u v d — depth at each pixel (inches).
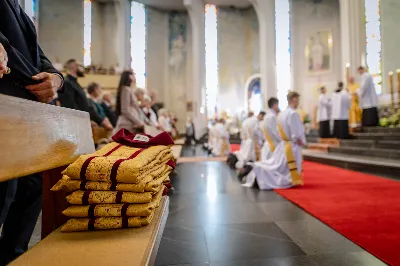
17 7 57.2
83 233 41.9
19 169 36.1
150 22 841.5
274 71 686.5
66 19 727.1
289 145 190.7
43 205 52.5
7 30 52.7
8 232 64.1
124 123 146.6
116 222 42.6
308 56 720.3
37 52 60.7
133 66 802.2
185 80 863.7
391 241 90.4
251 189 185.2
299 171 189.9
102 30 781.9
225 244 92.7
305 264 77.9
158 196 51.3
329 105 423.2
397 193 161.8
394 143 281.7
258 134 277.0
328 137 425.7
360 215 119.7
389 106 406.3
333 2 702.5
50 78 54.2
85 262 32.8
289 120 191.6
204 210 134.6
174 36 869.8
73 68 137.9
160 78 853.8
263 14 688.4
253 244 92.5
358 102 421.7
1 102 33.5
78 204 43.2
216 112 839.7
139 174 43.5
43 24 700.7
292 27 739.4
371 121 373.4
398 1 500.1
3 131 33.3
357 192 166.4
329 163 294.0
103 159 44.9
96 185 42.9
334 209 130.0
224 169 284.0
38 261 33.0
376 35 527.5
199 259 81.7
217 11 858.1
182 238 98.4
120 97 146.8
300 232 103.0
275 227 109.1
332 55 694.5
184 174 251.3
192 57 856.3
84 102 137.9
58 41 715.4
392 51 502.3
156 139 61.9
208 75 845.2
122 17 742.5
